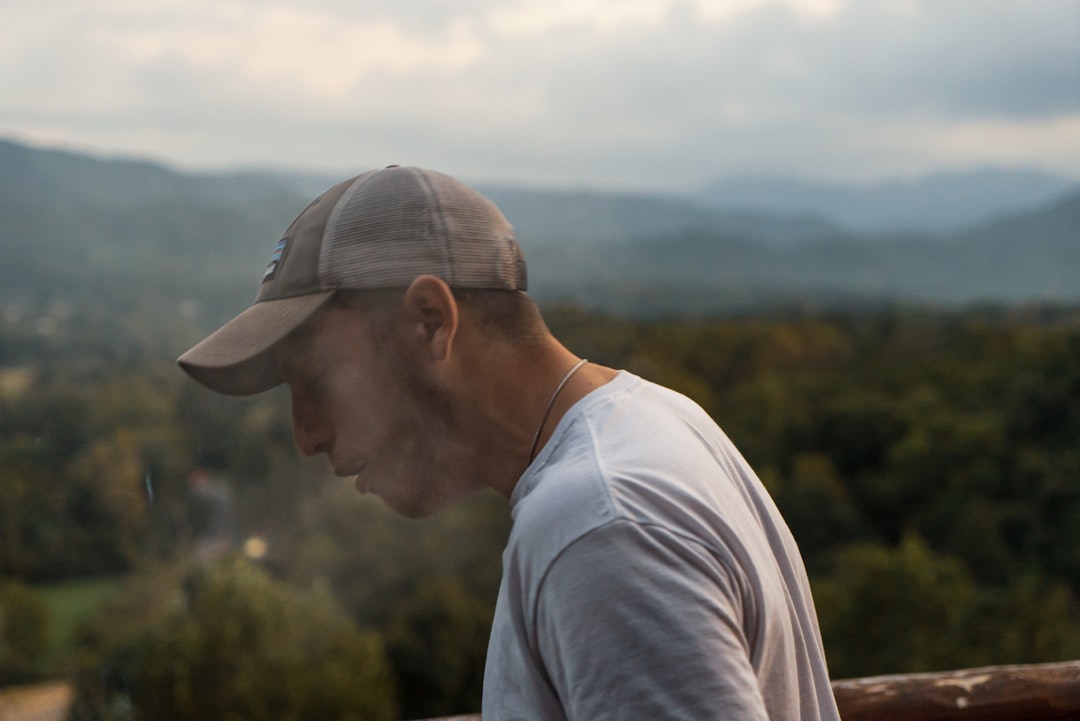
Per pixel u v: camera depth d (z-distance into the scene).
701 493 0.64
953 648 17.09
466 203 0.72
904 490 34.78
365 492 0.77
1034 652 16.39
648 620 0.56
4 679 11.26
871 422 39.12
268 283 0.75
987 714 1.30
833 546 32.72
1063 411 35.03
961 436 34.69
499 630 0.66
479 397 0.72
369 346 0.71
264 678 16.52
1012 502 31.28
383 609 19.22
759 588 0.63
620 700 0.56
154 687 14.70
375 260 0.70
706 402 36.97
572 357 0.77
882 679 1.31
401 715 20.39
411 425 0.73
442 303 0.69
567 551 0.59
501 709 0.64
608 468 0.63
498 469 0.74
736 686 0.56
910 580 19.44
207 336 0.75
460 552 19.70
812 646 0.74
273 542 14.97
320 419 0.74
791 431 40.25
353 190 0.73
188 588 14.81
